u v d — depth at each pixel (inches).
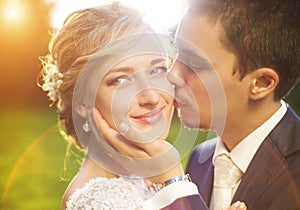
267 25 97.2
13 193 330.0
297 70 100.4
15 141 436.1
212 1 97.6
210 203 105.0
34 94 552.7
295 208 95.0
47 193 330.3
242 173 101.0
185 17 98.7
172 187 87.7
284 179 96.6
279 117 100.4
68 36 89.7
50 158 395.2
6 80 545.0
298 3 99.3
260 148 99.5
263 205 96.9
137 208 85.4
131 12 88.4
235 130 100.8
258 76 98.5
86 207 84.6
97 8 89.0
